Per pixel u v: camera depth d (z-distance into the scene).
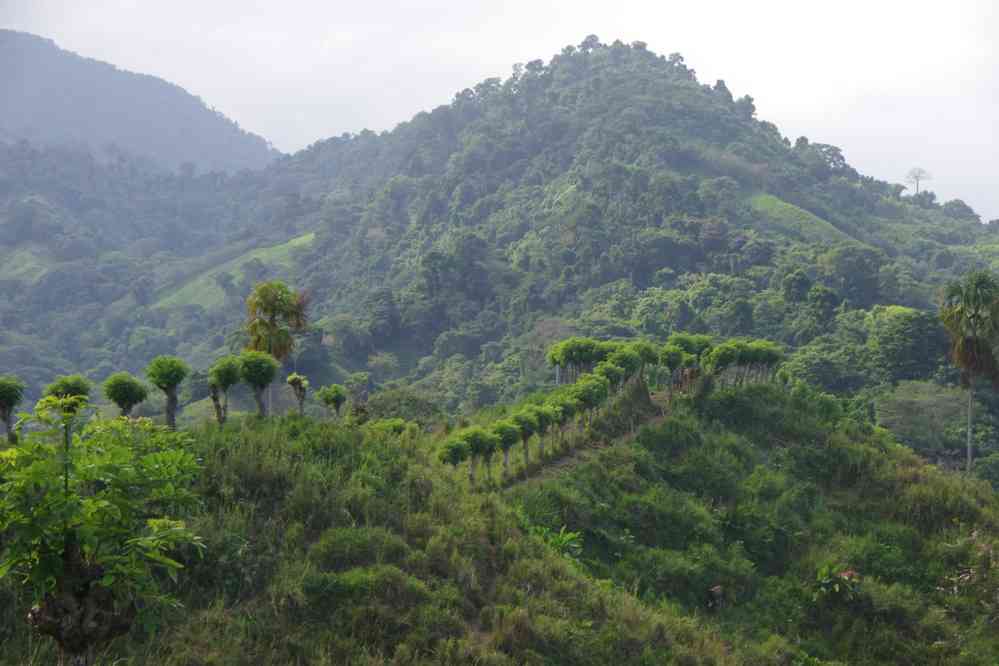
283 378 108.38
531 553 26.09
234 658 17.00
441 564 22.89
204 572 18.95
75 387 25.34
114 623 10.44
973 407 76.19
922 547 38.62
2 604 15.96
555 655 21.45
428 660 19.03
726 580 33.59
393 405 57.28
